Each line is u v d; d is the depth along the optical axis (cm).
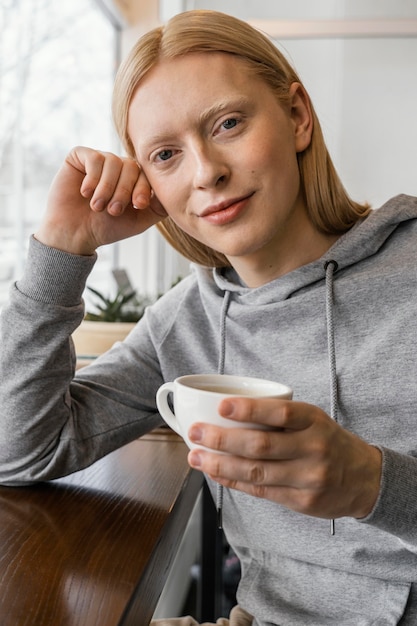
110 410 99
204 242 88
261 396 61
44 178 221
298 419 55
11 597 57
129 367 104
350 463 61
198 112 80
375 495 64
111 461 101
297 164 92
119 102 87
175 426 67
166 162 84
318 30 294
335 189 96
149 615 65
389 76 294
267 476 56
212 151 81
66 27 230
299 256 95
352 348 89
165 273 308
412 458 68
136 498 84
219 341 101
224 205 81
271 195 82
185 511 92
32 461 88
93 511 79
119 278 184
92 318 156
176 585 195
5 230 187
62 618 53
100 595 58
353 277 91
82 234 90
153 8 294
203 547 144
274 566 93
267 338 96
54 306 88
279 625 88
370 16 293
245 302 99
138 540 70
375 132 297
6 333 88
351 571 86
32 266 88
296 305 93
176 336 105
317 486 57
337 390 87
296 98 92
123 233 93
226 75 81
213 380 67
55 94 223
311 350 92
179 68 81
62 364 90
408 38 292
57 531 73
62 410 91
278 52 90
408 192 298
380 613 83
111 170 88
